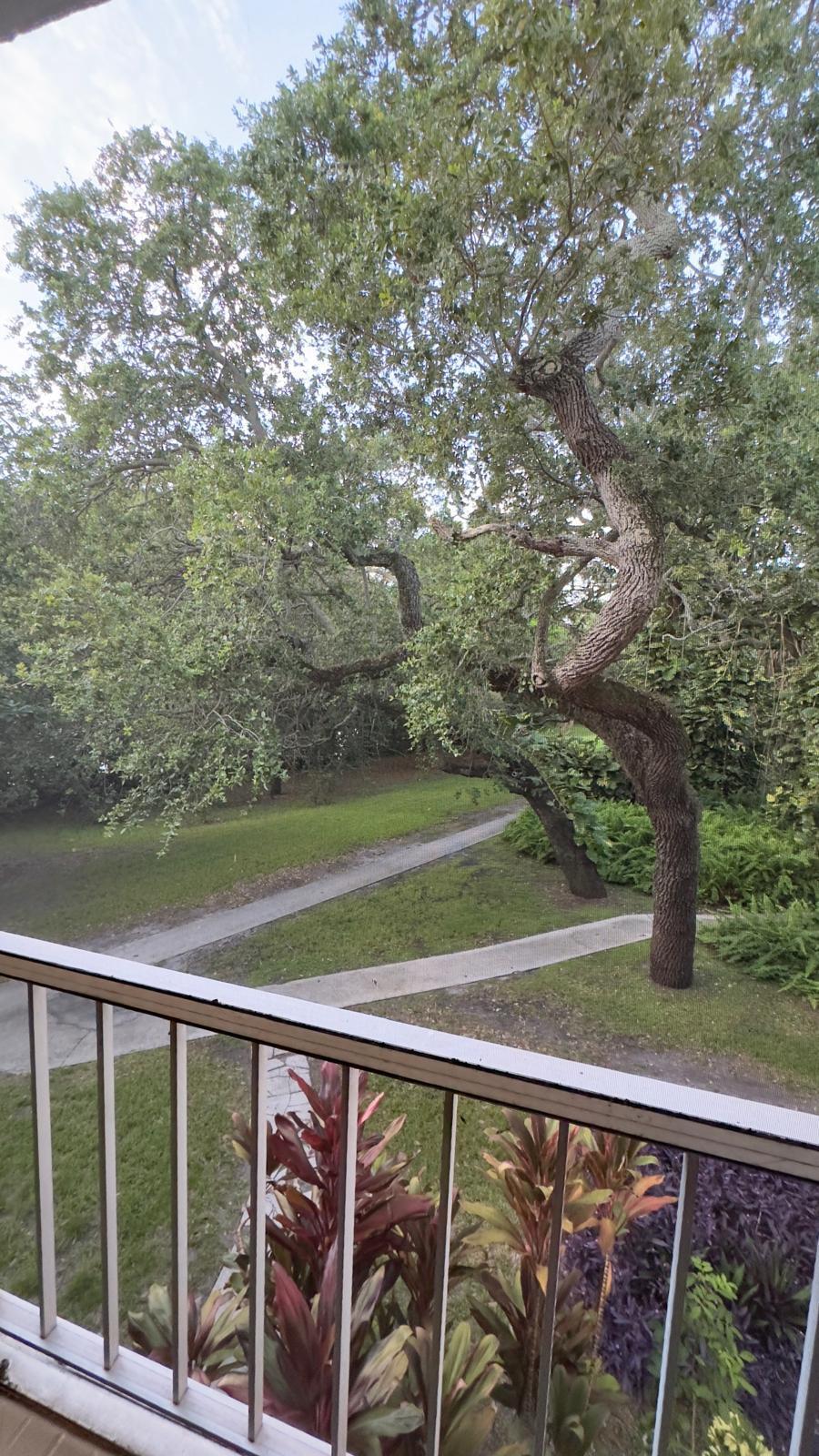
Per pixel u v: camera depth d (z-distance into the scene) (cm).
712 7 135
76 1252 161
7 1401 81
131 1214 165
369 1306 100
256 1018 69
